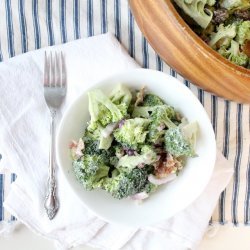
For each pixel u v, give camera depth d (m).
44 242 0.57
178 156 0.50
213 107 0.58
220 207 0.58
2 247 0.57
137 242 0.56
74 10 0.57
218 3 0.51
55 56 0.55
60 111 0.55
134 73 0.49
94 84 0.49
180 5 0.48
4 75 0.55
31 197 0.55
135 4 0.49
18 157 0.54
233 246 0.58
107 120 0.48
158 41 0.50
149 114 0.49
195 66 0.48
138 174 0.48
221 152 0.58
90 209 0.49
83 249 0.57
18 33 0.57
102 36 0.56
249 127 0.58
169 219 0.56
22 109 0.55
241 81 0.47
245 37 0.51
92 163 0.48
